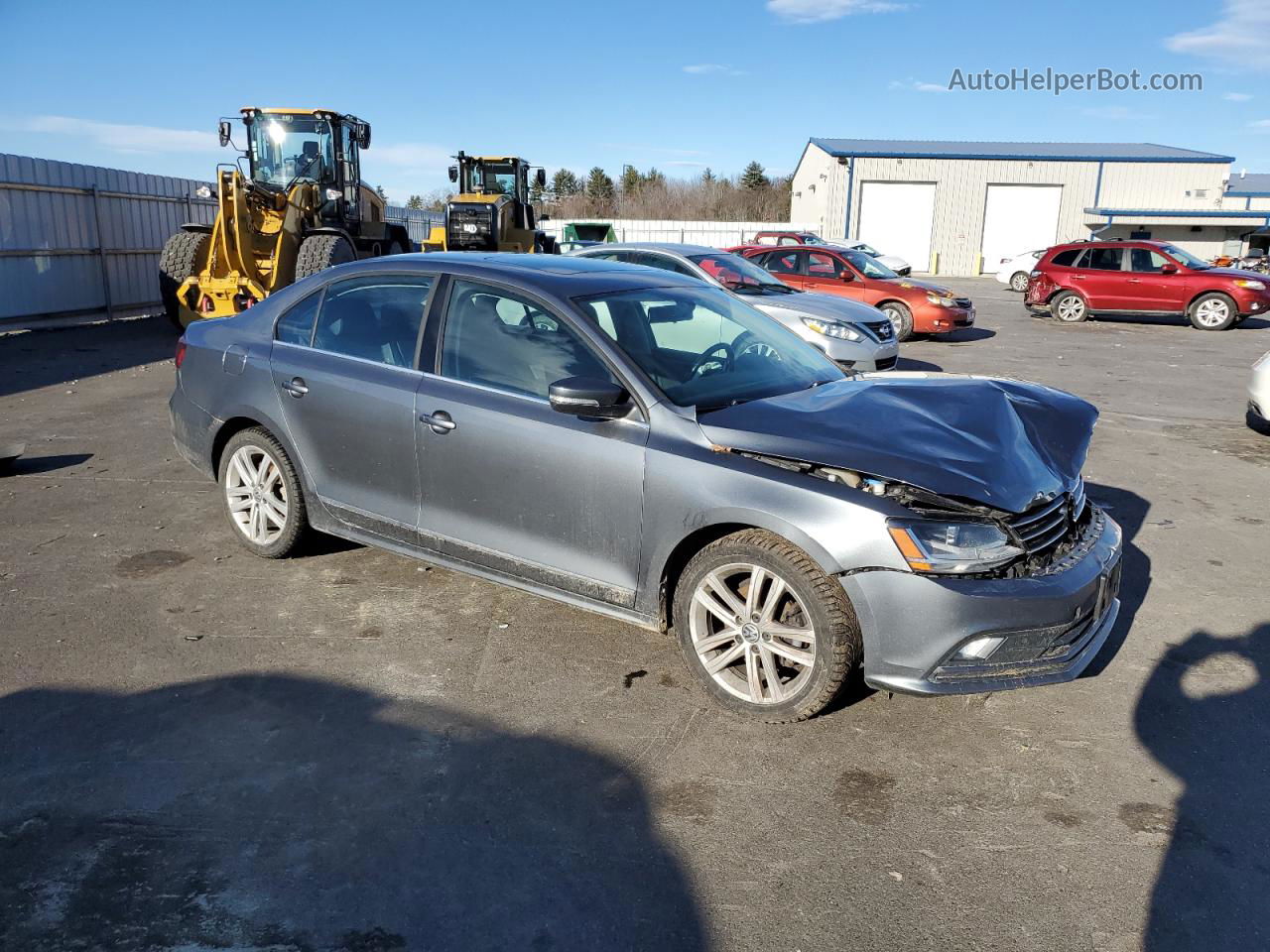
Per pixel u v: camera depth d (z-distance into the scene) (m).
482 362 4.03
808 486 3.23
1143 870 2.71
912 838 2.85
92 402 9.06
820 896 2.60
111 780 3.05
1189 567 5.07
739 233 48.09
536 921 2.49
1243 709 3.61
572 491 3.70
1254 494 6.48
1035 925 2.50
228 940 2.40
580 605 3.82
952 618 3.09
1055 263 19.17
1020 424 3.76
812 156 48.06
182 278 13.99
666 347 3.95
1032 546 3.26
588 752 3.27
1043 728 3.47
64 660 3.83
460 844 2.79
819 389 4.03
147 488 6.20
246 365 4.72
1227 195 43.97
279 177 15.09
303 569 4.82
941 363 12.83
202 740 3.29
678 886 2.63
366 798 2.99
